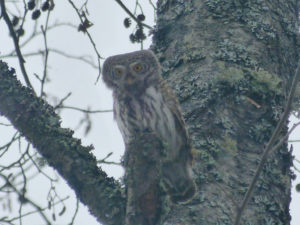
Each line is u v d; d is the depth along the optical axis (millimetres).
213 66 9789
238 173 8867
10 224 10688
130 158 7828
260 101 9430
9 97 8672
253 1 10492
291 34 10555
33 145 8477
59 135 8422
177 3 10852
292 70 10367
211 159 8938
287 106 7367
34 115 8555
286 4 10828
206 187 8750
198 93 9594
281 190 9039
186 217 8516
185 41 10297
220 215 8508
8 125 10977
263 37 10141
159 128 10922
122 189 8062
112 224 7855
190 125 9344
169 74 10203
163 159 8000
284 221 8828
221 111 9352
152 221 7402
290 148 9422
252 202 8680
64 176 8219
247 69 9656
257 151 9094
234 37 10078
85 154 8289
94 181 8078
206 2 10539
